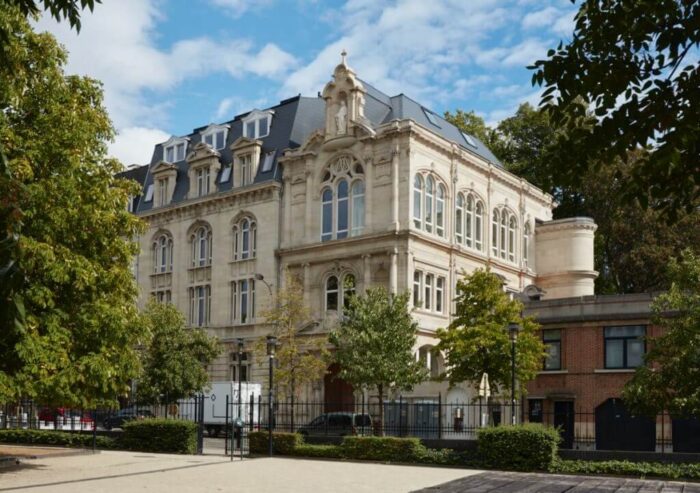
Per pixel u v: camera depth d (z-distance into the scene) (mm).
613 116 8398
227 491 18984
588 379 36375
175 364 44406
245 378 52000
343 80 49719
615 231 61531
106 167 26484
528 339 35031
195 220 56750
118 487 19859
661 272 58438
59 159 23906
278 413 45438
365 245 47562
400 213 46719
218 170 56812
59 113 24016
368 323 36438
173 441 31719
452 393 39312
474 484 18344
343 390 49188
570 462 24719
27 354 21688
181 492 18766
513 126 71250
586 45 8875
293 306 46062
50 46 24281
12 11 22000
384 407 37281
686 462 23969
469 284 37438
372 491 19094
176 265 57625
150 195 61938
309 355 44688
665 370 24812
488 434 25875
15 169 21984
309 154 50938
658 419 33719
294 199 51750
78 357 23984
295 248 50562
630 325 35906
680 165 8258
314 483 20859
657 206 8906
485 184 54438
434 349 37375
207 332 52031
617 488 17828
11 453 29562
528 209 59500
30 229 23156
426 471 24766
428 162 48812
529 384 38062
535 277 59281
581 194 64312
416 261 46875
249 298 52812
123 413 47469
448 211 50312
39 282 23094
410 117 51531
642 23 8406
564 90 8961
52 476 22781
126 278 25672
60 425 44750
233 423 33344
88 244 24969
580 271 57938
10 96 22375
